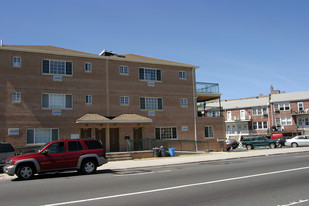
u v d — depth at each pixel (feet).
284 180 35.06
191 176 39.93
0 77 71.56
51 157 43.88
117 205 24.14
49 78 77.25
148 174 43.45
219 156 76.64
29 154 43.09
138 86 89.51
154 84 92.27
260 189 29.99
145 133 88.02
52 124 75.77
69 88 79.36
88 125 79.51
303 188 30.17
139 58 95.50
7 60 73.00
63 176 44.86
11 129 71.00
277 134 161.48
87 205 24.32
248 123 184.24
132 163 62.08
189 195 27.58
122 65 88.33
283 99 173.47
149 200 25.76
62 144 45.85
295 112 166.40
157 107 91.66
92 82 82.69
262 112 179.83
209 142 98.32
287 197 26.30
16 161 41.86
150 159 71.41
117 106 85.25
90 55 82.74
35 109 74.38
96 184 35.06
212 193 28.32
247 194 27.71
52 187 33.76
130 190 30.53
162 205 23.95
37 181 39.70
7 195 29.66
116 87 85.97
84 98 80.94
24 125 72.54
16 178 44.73
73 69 80.69
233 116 191.31
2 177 46.80
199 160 65.98
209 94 102.27
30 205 24.90
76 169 45.57
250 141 120.88
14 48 73.56
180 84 97.09
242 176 38.78
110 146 82.58
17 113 72.18
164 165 58.54
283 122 171.53
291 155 75.46
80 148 46.62
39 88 75.61
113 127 83.41
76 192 30.12
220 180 35.86
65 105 78.28
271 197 26.37
